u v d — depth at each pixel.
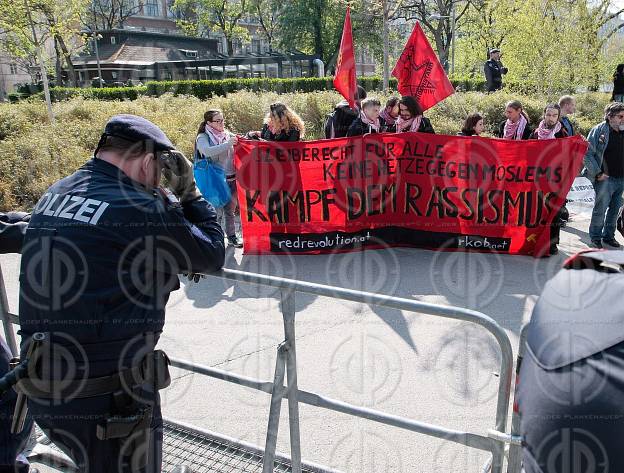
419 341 3.95
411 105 6.18
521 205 5.69
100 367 1.71
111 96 22.34
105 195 1.71
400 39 32.97
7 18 14.21
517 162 5.59
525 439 1.32
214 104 12.00
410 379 3.45
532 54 15.39
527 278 5.16
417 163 5.80
